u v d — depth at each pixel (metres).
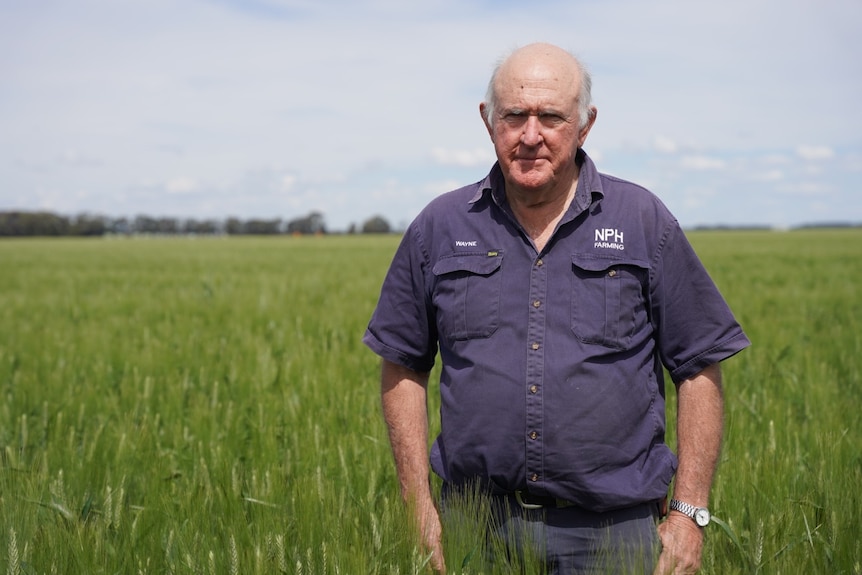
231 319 12.12
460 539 2.85
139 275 26.86
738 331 2.88
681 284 2.87
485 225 2.94
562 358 2.80
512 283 2.87
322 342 8.78
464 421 2.90
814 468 4.16
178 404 6.05
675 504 2.90
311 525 3.22
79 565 3.10
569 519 2.88
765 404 5.65
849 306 13.53
